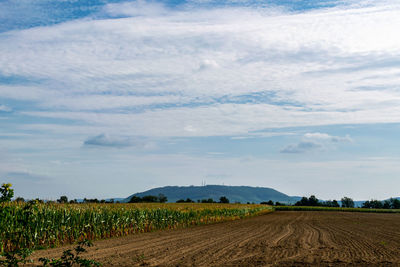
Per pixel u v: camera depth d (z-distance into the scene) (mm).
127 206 29016
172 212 32250
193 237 21344
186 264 11531
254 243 17750
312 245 16922
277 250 15016
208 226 33750
